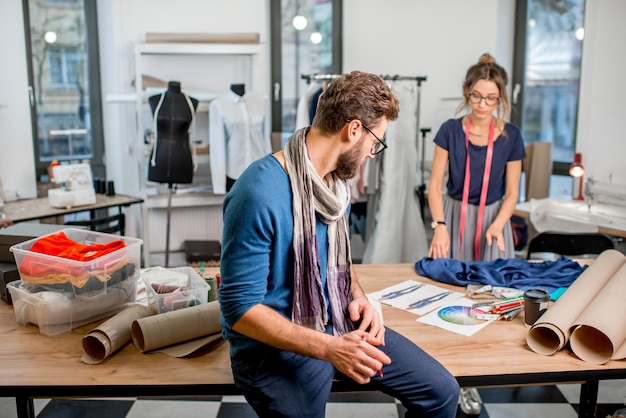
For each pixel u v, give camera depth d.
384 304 2.22
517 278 2.46
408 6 5.67
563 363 1.78
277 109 5.75
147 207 4.80
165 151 4.50
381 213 4.59
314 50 5.76
